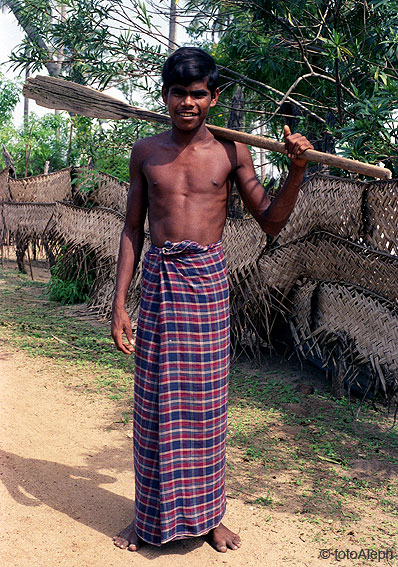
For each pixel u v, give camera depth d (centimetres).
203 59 243
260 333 553
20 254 997
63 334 633
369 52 559
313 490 332
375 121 435
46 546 260
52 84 295
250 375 527
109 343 609
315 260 455
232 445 385
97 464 343
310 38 672
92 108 293
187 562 259
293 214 471
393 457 378
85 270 748
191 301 255
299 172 244
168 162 255
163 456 257
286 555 269
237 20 702
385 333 400
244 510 307
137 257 278
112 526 283
